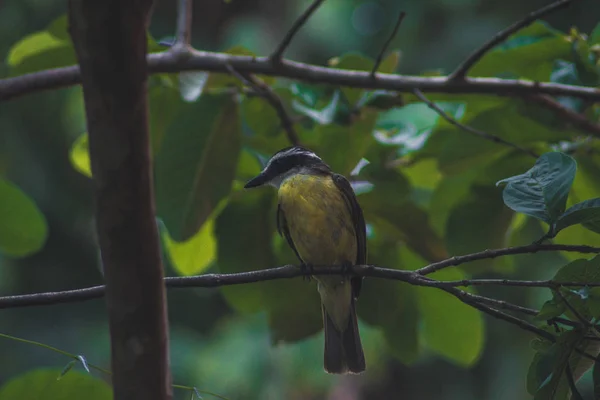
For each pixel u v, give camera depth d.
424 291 8.46
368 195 8.38
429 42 18.97
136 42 4.18
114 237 4.50
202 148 8.17
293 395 16.84
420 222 8.31
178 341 17.64
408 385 19.02
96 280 18.92
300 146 8.64
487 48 8.05
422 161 9.63
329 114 8.03
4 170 17.77
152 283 4.62
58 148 18.03
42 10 17.30
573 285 5.28
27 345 17.78
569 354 5.22
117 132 4.31
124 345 4.68
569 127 8.23
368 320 8.41
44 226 8.35
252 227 8.61
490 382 18.28
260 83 8.54
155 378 4.73
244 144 9.10
